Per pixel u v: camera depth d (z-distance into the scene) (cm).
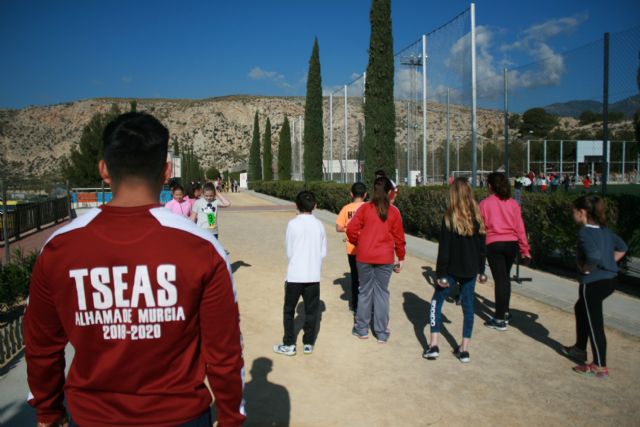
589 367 475
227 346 175
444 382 468
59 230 172
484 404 422
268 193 4553
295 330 636
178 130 15338
